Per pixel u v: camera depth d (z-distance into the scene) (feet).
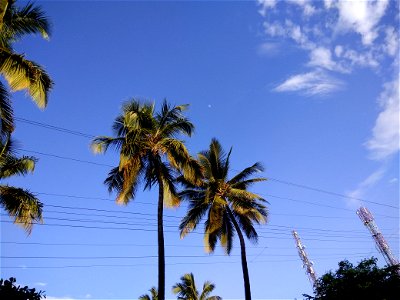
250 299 69.46
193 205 83.35
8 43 47.98
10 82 42.27
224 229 82.79
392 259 124.57
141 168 64.59
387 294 60.18
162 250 57.47
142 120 65.77
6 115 42.19
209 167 82.48
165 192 66.08
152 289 125.29
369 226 135.44
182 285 125.70
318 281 68.49
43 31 50.03
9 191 55.36
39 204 57.06
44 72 45.80
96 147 64.59
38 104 44.73
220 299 124.36
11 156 59.11
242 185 83.30
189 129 68.54
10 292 37.73
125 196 64.44
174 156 63.87
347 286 62.54
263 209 83.10
